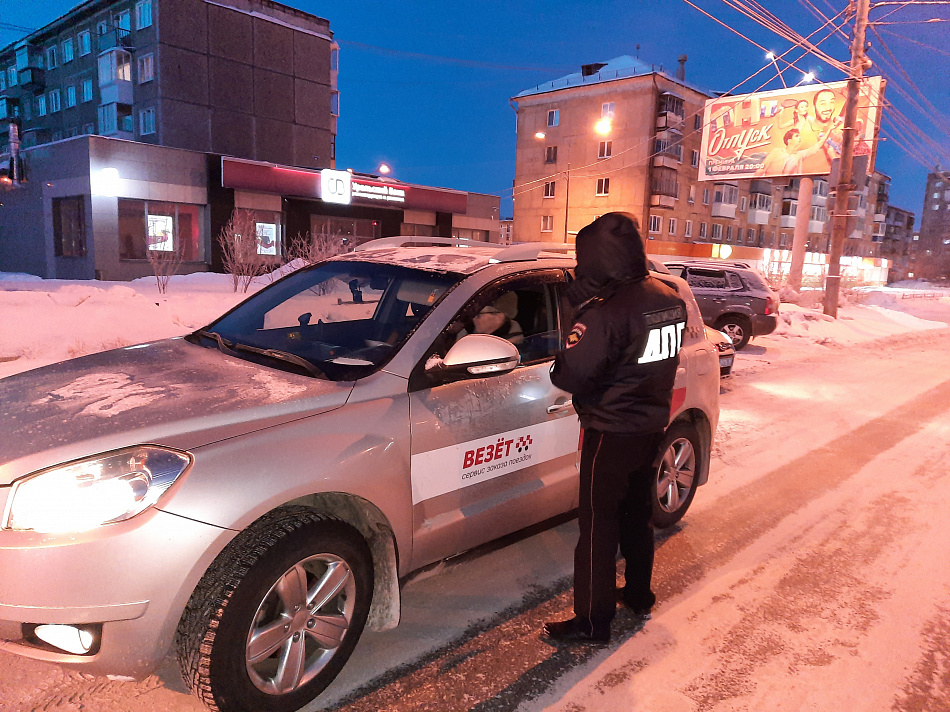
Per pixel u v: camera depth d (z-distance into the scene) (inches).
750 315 478.6
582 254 101.3
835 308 692.1
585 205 1865.2
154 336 334.0
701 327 161.5
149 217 941.8
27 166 987.9
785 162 982.4
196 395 94.0
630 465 105.1
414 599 124.6
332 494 93.4
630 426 102.5
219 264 1012.5
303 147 1485.0
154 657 78.2
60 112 1507.1
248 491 81.4
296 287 139.4
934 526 172.7
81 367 112.1
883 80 826.2
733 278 492.1
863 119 847.1
